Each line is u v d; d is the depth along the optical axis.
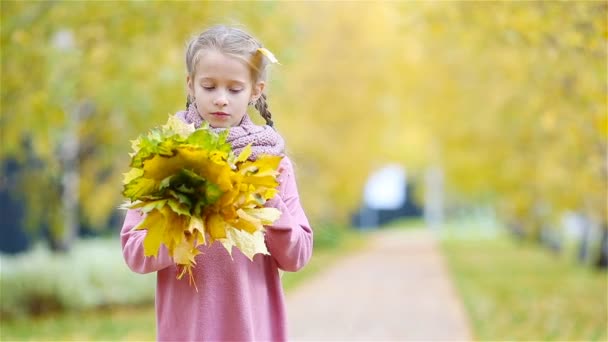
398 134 41.06
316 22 22.86
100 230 23.77
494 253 29.59
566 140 14.45
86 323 11.28
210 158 2.44
